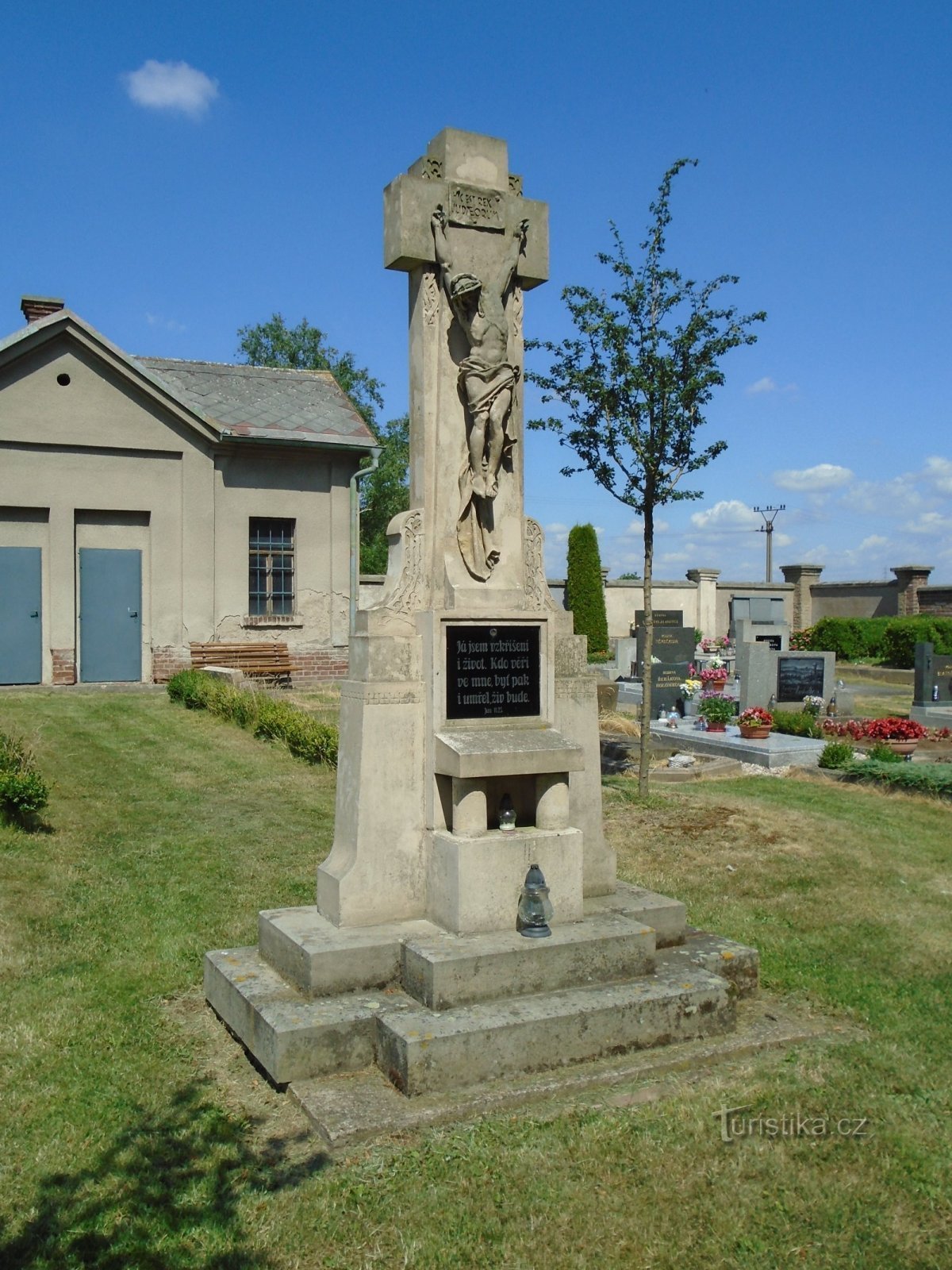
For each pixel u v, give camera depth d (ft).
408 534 21.91
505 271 22.95
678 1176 14.97
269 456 69.92
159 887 28.02
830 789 45.91
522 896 19.94
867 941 25.63
